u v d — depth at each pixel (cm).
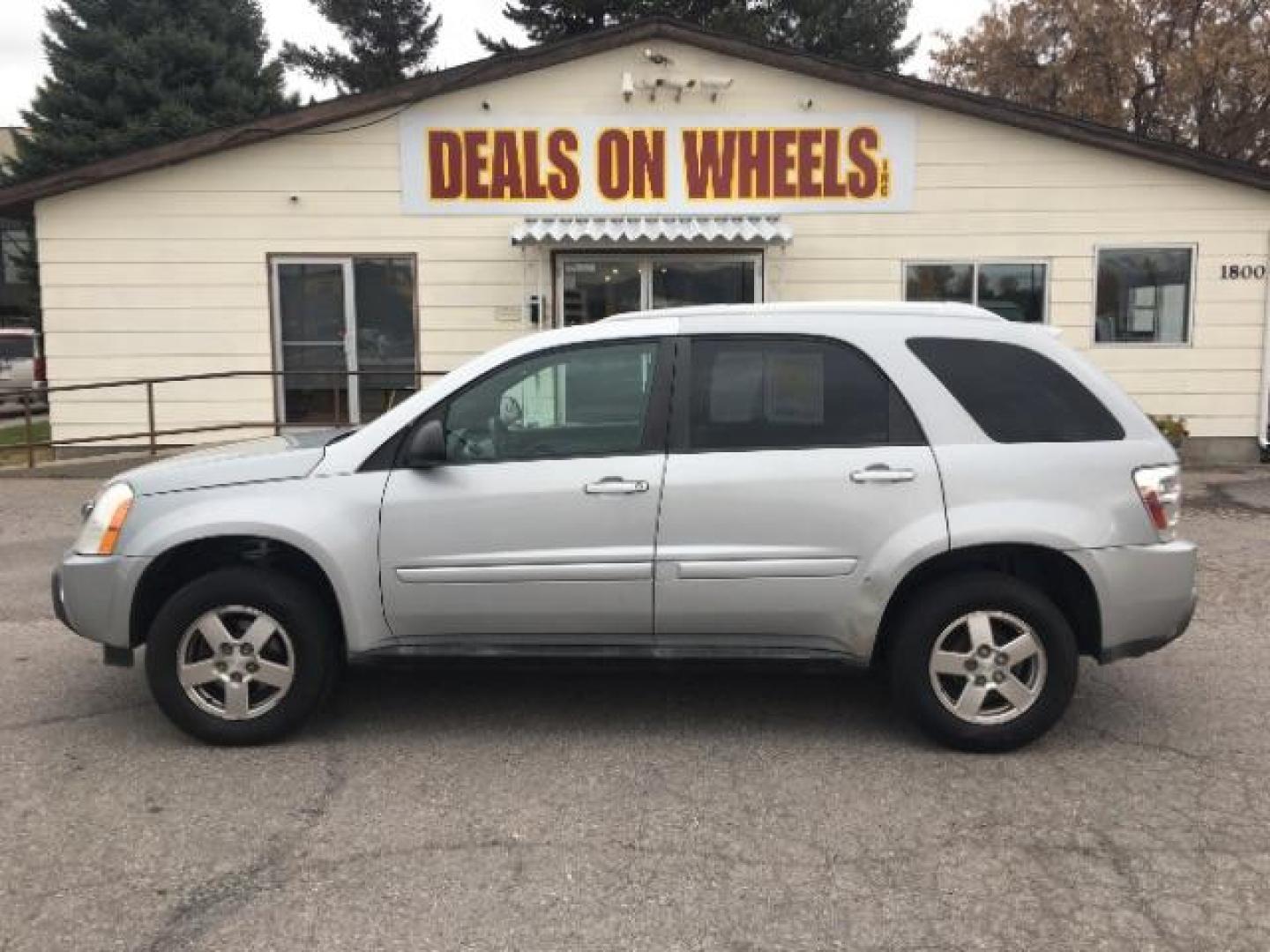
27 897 333
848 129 1237
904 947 306
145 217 1239
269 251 1248
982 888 338
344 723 484
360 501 442
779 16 3122
